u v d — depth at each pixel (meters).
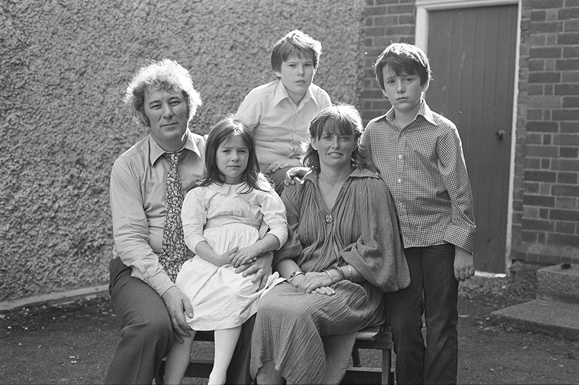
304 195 3.64
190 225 3.48
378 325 3.53
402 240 3.62
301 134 4.36
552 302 5.69
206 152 3.51
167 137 3.56
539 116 6.05
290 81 4.20
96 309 5.55
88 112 5.75
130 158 3.62
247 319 3.35
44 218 5.58
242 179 3.57
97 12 5.71
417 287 3.61
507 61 6.52
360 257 3.42
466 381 4.36
